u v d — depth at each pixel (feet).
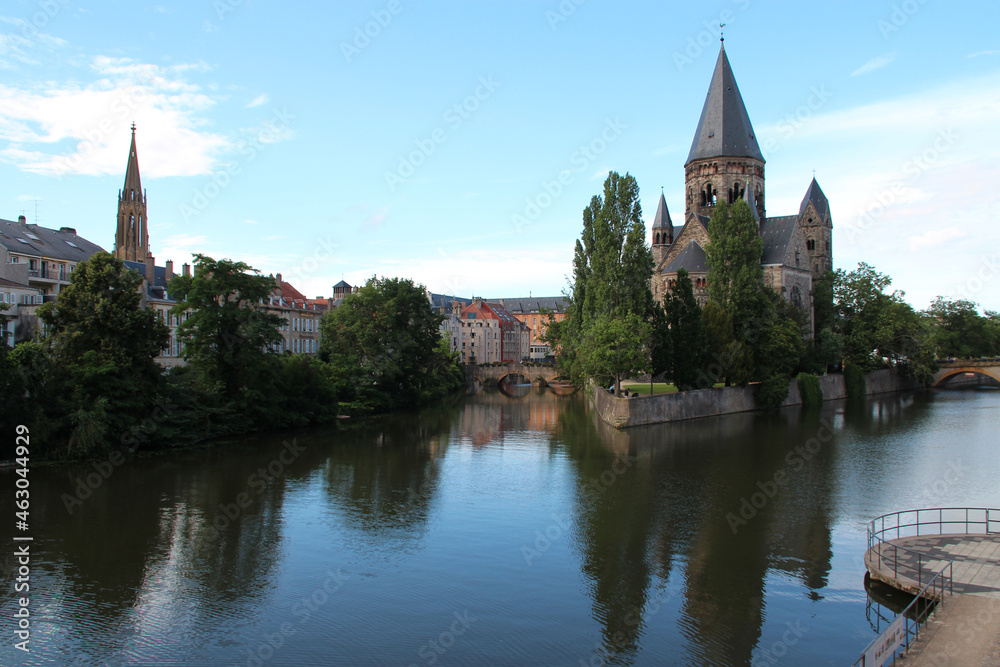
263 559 102.06
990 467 164.76
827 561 100.07
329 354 301.84
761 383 294.25
